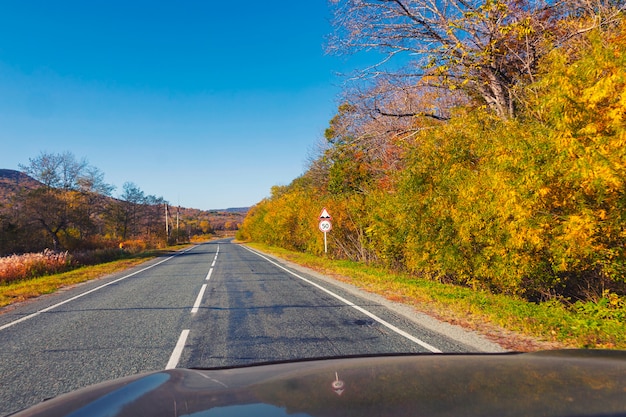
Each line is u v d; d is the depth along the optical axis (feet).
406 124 55.83
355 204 61.52
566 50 34.35
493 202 27.45
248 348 18.01
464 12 39.47
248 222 267.59
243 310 27.68
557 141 21.38
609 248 22.08
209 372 6.35
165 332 21.58
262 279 46.88
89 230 158.81
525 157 23.48
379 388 4.78
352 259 72.13
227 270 59.77
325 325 22.49
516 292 32.01
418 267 41.52
